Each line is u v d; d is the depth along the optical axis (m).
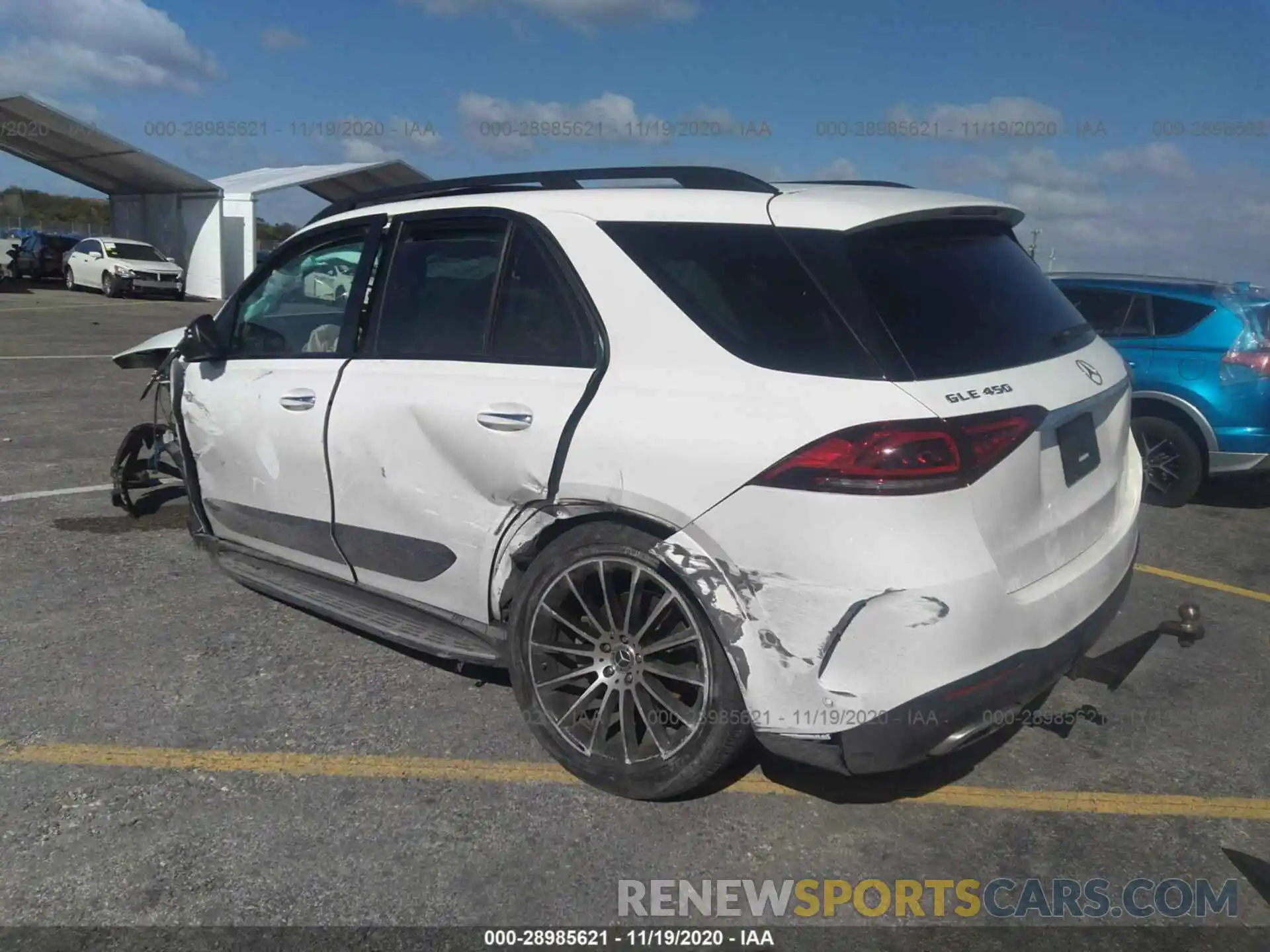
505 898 2.74
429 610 3.65
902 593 2.54
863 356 2.66
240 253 32.44
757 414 2.71
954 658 2.58
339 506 3.78
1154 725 3.78
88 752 3.41
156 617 4.55
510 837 3.00
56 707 3.71
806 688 2.67
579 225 3.22
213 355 4.34
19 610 4.59
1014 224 3.55
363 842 2.96
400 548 3.63
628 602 3.01
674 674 2.97
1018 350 2.98
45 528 5.81
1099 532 3.26
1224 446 6.77
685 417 2.81
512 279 3.36
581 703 3.20
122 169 31.39
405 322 3.67
